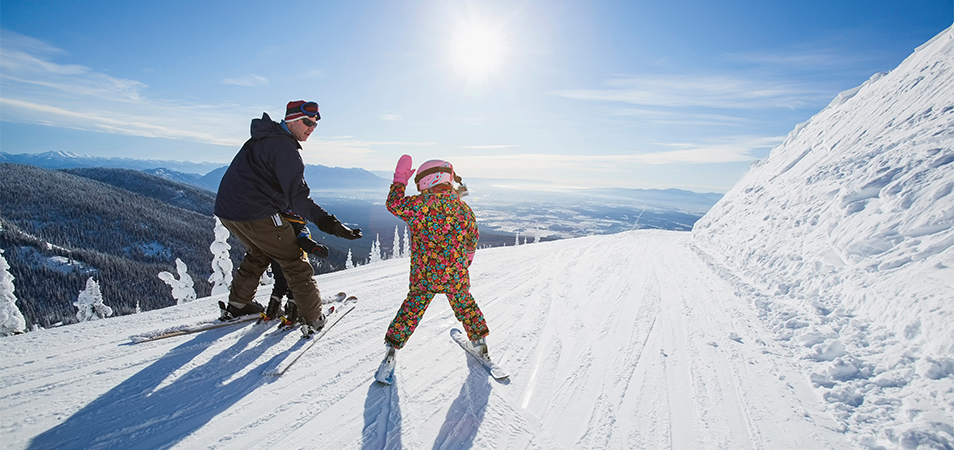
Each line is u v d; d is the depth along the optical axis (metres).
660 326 3.10
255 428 1.63
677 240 9.75
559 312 3.44
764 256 4.68
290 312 2.59
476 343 2.25
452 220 2.05
